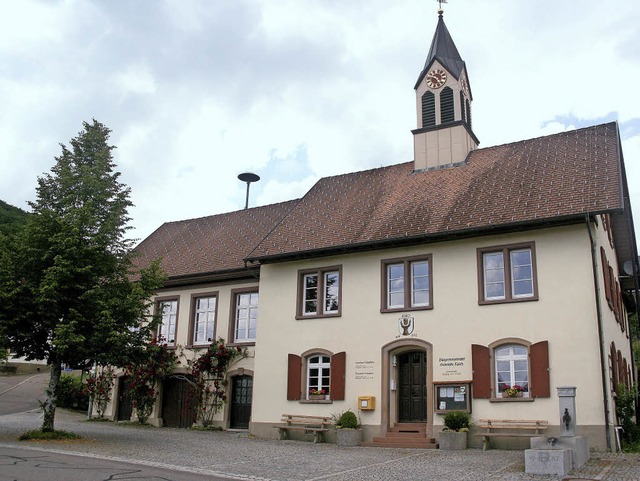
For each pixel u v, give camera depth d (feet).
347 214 76.28
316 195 85.35
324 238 72.54
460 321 61.62
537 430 55.47
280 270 75.10
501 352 59.47
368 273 68.44
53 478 35.06
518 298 59.11
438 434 60.29
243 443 61.52
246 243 88.89
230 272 82.23
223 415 78.07
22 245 55.31
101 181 60.95
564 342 56.24
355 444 61.62
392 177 81.20
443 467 44.83
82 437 58.59
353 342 67.46
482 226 60.95
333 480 38.93
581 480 38.52
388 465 46.01
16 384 126.21
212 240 95.04
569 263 57.67
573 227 58.18
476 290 61.57
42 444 52.06
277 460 48.34
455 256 63.57
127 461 44.21
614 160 63.67
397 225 68.39
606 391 53.78
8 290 54.39
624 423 58.13
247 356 78.13
